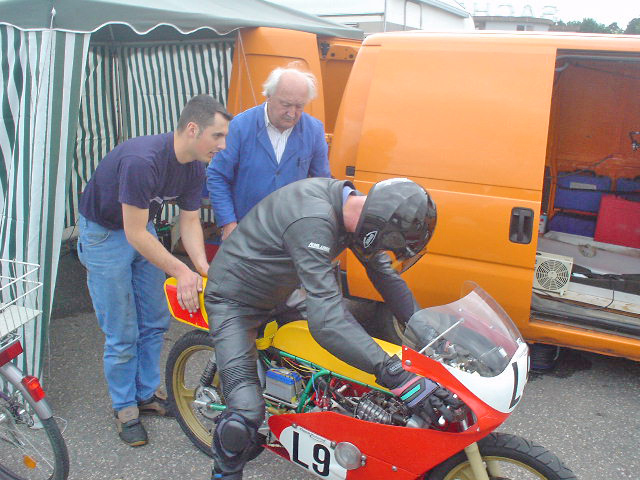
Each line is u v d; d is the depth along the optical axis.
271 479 2.64
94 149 5.67
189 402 2.85
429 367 1.83
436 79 3.36
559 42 3.16
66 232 5.75
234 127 3.20
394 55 3.47
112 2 3.15
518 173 3.16
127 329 2.87
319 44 5.83
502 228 3.19
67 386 3.47
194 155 2.58
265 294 2.18
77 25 2.88
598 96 4.60
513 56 3.22
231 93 4.59
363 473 2.08
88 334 4.18
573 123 4.73
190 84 5.28
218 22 4.12
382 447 2.00
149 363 3.11
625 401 3.39
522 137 3.16
